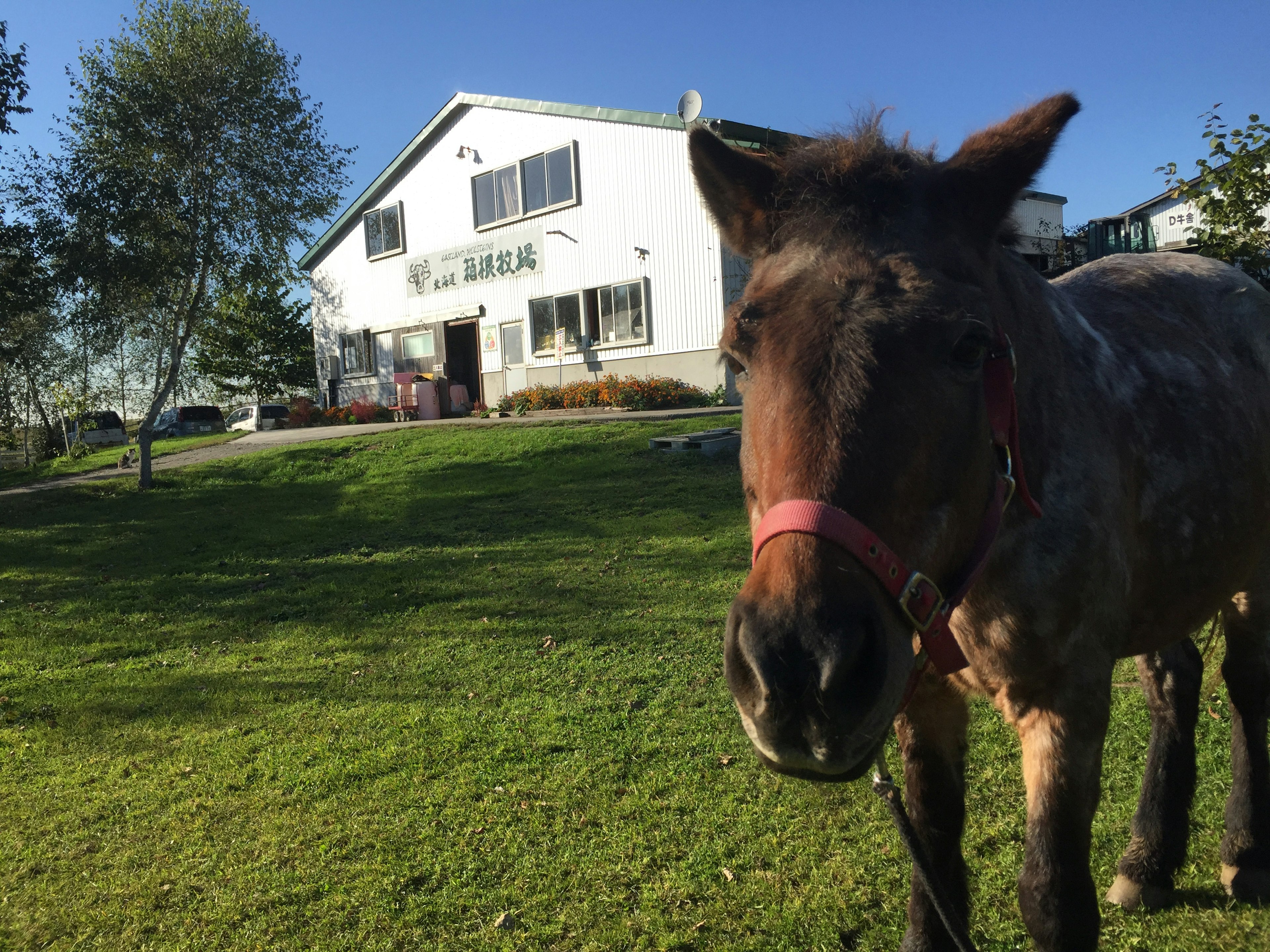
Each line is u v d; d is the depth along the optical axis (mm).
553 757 4215
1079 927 1996
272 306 40000
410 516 10961
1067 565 2020
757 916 2920
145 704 5527
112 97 14906
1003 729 4152
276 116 15859
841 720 1411
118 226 14773
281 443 18312
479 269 24031
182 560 9836
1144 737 3867
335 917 3117
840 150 1891
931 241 1772
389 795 3988
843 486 1499
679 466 11867
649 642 5742
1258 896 2766
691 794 3752
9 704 5715
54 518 13195
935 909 2412
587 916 2998
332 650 6305
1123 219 17297
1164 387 2533
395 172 25844
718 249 18359
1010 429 1869
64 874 3564
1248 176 7277
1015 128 1896
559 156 21359
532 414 20500
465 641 6176
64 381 31656
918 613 1591
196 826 3869
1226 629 3072
